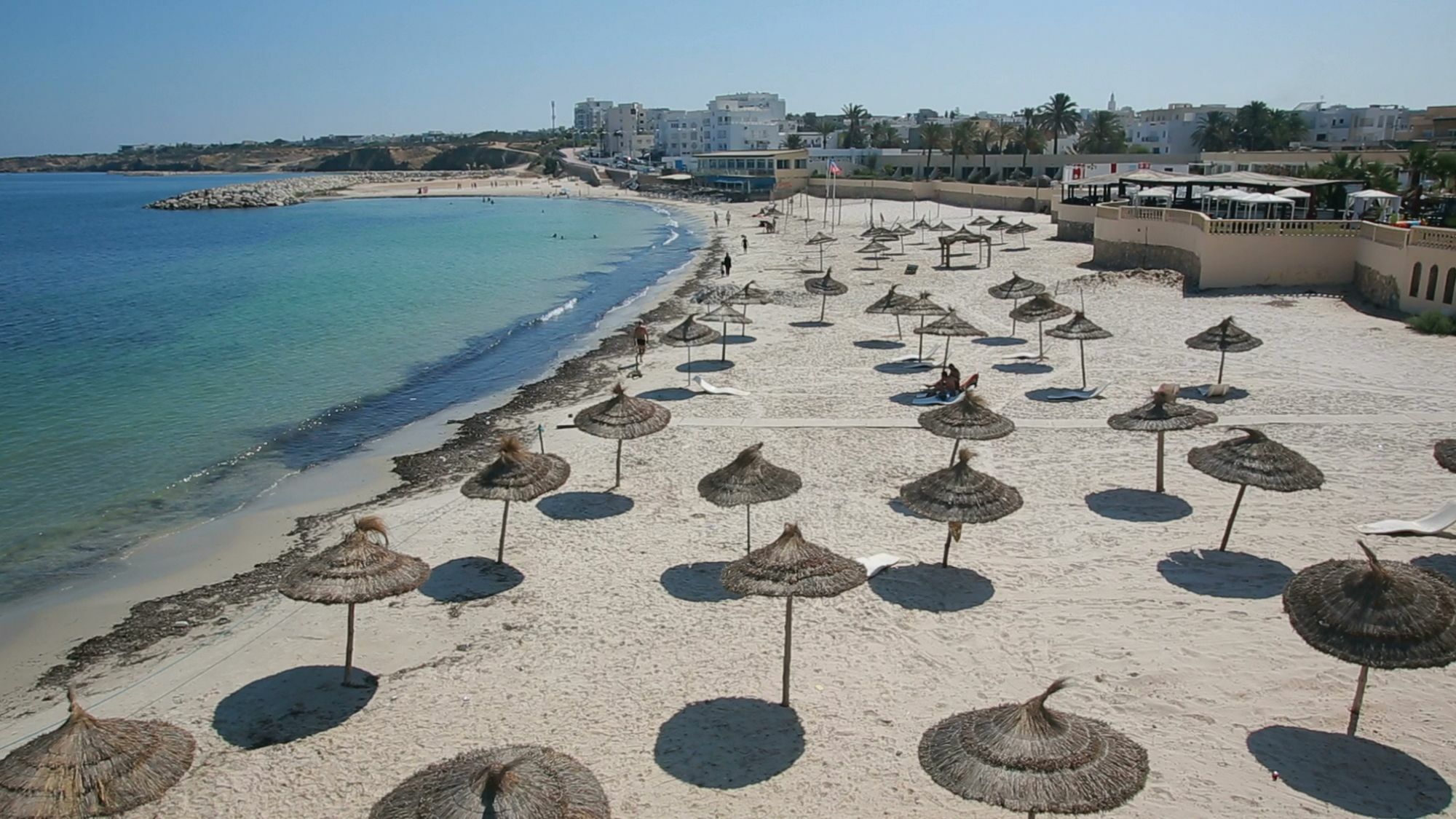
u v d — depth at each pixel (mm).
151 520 19734
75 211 137750
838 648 13430
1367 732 11195
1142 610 14086
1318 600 10703
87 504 20609
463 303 48094
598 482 20188
